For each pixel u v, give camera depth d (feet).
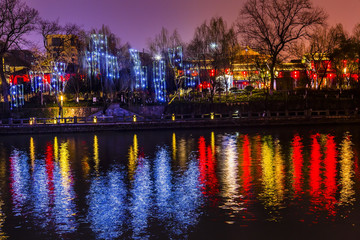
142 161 119.24
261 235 62.18
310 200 77.51
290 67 352.08
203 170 104.99
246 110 241.96
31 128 192.13
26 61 291.58
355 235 61.57
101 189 88.58
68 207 76.38
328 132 180.55
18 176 102.68
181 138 170.40
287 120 209.05
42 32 244.01
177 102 263.70
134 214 71.87
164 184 91.76
